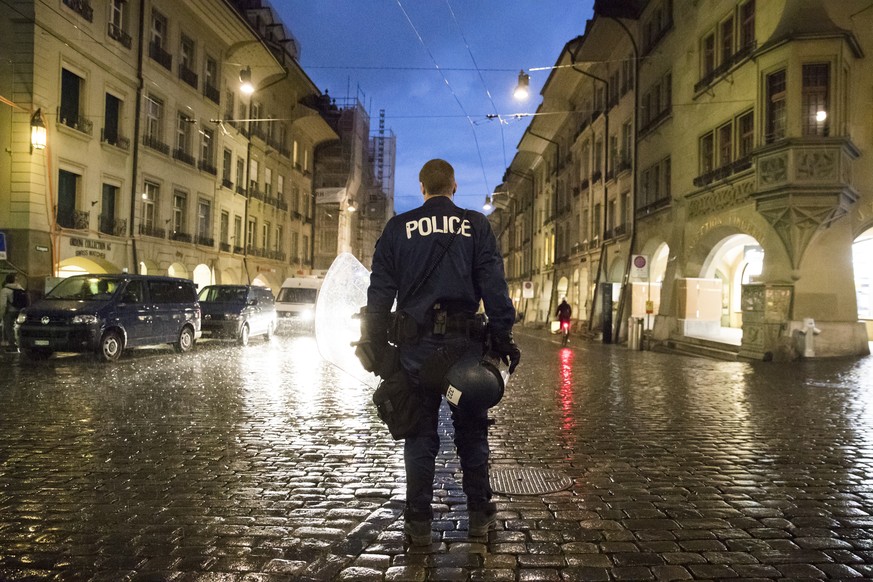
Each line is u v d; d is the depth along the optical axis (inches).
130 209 932.0
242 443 224.2
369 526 140.9
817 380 446.9
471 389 115.2
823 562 124.0
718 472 192.2
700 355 719.7
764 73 641.0
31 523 141.7
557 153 1710.1
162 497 161.6
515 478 183.2
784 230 619.2
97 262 855.1
